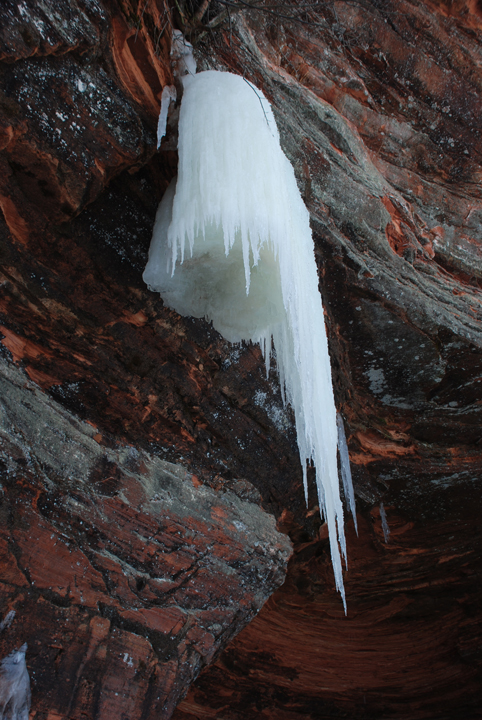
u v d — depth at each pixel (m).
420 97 10.38
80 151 5.02
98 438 6.29
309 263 6.30
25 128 4.66
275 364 7.99
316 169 7.93
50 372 5.98
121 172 5.59
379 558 12.02
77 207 5.31
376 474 10.79
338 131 8.70
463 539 11.73
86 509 5.86
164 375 6.93
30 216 5.27
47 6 4.31
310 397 6.05
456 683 12.70
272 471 8.77
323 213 7.91
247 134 5.27
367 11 9.58
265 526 7.92
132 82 5.29
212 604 6.95
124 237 5.95
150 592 6.32
